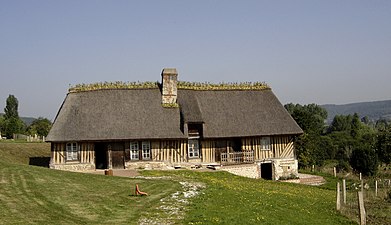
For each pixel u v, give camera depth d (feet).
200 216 54.60
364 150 173.17
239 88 142.20
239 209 61.72
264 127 132.77
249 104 138.51
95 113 124.67
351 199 92.12
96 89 130.52
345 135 312.29
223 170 121.29
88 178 80.64
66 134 118.21
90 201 59.82
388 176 168.66
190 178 97.14
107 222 49.21
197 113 128.26
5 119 248.32
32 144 159.63
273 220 57.82
